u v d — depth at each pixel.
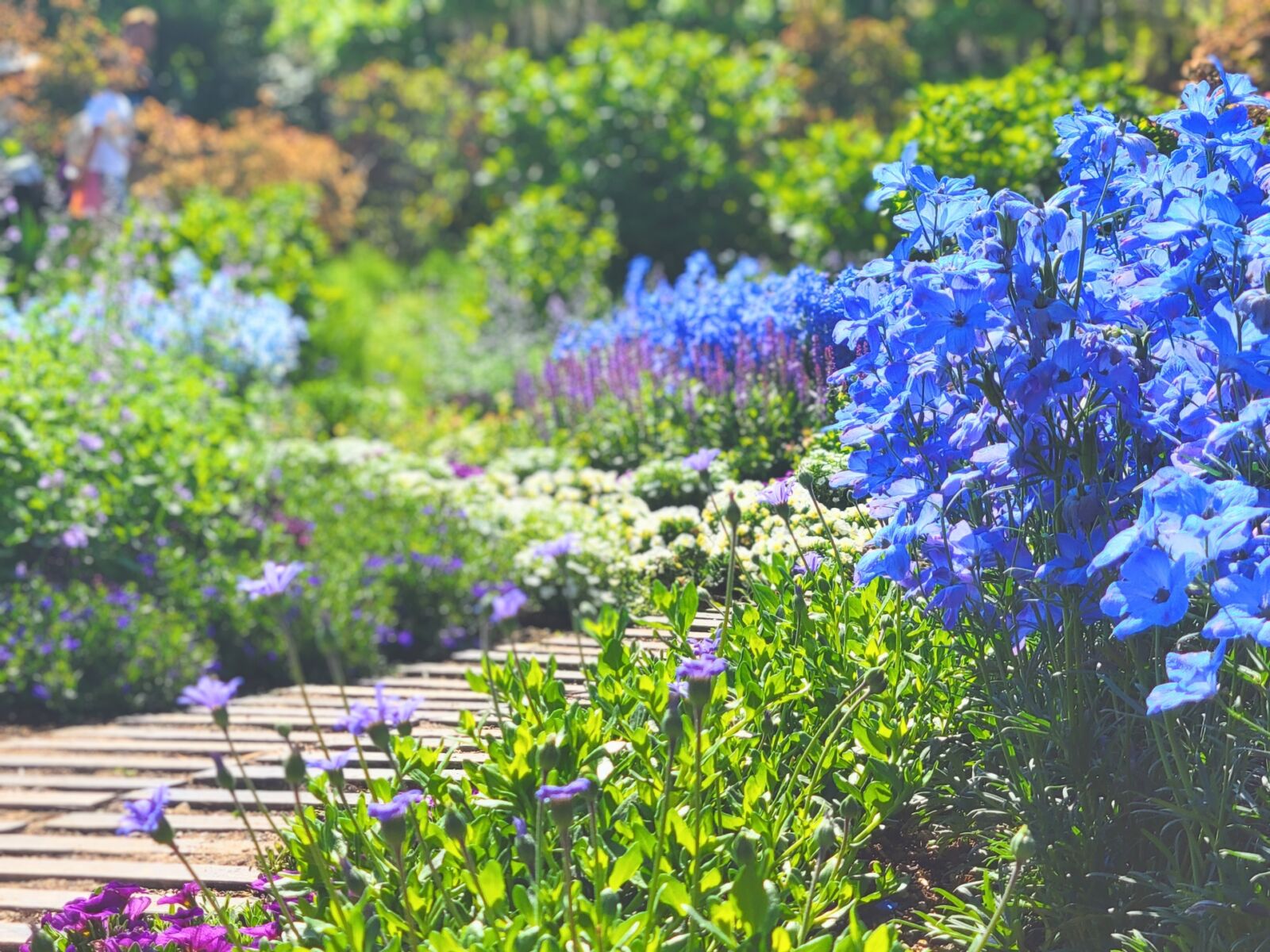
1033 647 2.63
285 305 9.42
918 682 2.94
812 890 2.20
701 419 5.96
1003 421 2.61
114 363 7.20
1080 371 2.44
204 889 2.47
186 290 9.22
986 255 2.50
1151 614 1.98
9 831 3.99
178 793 4.09
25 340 7.09
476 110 18.30
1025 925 2.59
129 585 6.24
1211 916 2.16
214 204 12.04
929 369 2.57
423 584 6.35
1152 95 7.41
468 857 2.25
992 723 2.71
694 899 2.29
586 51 15.14
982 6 19.11
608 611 3.19
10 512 6.27
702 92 14.72
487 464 7.68
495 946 2.13
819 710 3.01
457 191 18.25
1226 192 2.43
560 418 7.36
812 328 5.12
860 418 2.78
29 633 5.75
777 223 11.23
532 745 2.64
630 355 6.82
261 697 5.16
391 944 2.13
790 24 19.27
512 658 3.07
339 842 2.69
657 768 2.73
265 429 8.38
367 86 19.30
